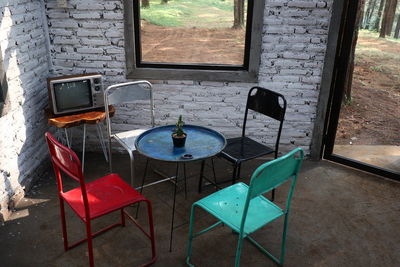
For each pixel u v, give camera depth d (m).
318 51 3.48
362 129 3.72
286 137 3.85
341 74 3.49
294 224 2.91
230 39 3.51
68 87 3.20
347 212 3.07
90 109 3.38
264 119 3.79
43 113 3.57
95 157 3.87
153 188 3.35
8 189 2.94
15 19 2.97
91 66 3.63
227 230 2.83
